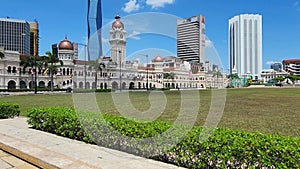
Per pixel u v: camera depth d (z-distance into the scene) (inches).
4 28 2508.6
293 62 5565.9
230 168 161.9
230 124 408.8
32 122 327.6
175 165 187.8
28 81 2556.6
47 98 1141.1
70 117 270.2
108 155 210.2
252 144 152.8
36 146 234.1
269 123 417.4
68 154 211.8
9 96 1355.8
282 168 141.4
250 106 705.6
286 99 989.8
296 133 336.8
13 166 201.0
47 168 188.7
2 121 392.8
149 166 184.4
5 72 2384.4
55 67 2199.8
